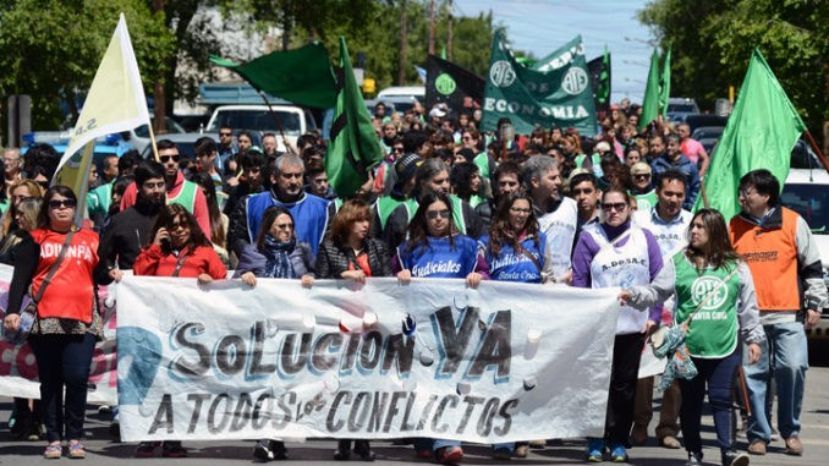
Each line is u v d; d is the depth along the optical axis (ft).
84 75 112.98
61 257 38.14
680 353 36.76
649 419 43.55
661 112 110.73
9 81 109.70
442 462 38.73
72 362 38.29
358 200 39.19
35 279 38.24
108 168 57.41
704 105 210.38
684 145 90.74
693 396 37.73
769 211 41.96
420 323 38.68
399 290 38.68
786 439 42.09
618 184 45.27
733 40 105.91
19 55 109.91
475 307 38.68
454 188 49.03
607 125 97.55
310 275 38.83
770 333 41.78
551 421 38.91
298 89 65.77
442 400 38.75
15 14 107.65
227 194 61.87
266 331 38.50
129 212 42.39
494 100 92.73
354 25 170.40
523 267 40.01
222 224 49.19
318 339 38.63
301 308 38.52
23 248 38.27
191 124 146.41
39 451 40.09
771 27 102.37
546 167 43.57
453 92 113.29
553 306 38.68
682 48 212.02
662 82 116.57
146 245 40.14
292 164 42.78
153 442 39.27
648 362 42.60
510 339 38.73
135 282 38.14
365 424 38.73
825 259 62.34
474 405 38.75
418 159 49.37
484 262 39.47
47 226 38.52
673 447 42.86
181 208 39.14
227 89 142.72
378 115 106.42
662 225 44.19
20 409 42.47
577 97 92.99
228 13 155.12
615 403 39.40
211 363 38.37
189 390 38.32
